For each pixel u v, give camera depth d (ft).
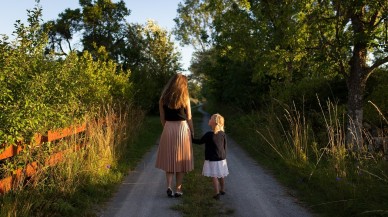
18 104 15.26
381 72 40.01
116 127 33.14
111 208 17.10
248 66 65.21
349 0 28.94
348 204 16.28
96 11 124.67
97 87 35.99
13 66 16.05
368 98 37.63
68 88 21.02
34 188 16.08
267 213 16.69
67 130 21.29
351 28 32.73
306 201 18.51
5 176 15.55
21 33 18.07
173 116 18.72
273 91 48.11
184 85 18.81
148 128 55.93
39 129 16.89
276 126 35.60
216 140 18.75
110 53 128.57
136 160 30.04
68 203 16.07
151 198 18.81
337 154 22.06
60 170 18.22
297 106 40.34
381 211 14.71
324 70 32.58
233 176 24.72
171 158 18.58
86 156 22.27
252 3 54.54
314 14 31.40
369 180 18.48
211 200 18.39
